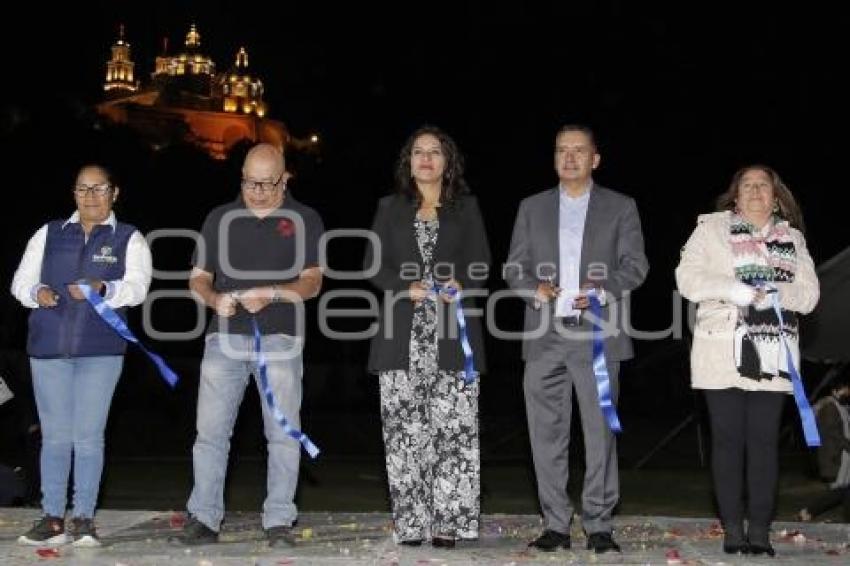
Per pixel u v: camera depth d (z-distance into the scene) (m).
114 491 13.28
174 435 20.03
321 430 21.16
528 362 6.01
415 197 6.03
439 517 5.97
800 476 14.44
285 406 6.01
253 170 6.04
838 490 9.85
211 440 6.05
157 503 12.20
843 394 9.99
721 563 5.57
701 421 15.86
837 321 10.94
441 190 6.03
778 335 5.72
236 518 7.05
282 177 6.16
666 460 17.64
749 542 5.88
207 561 5.52
